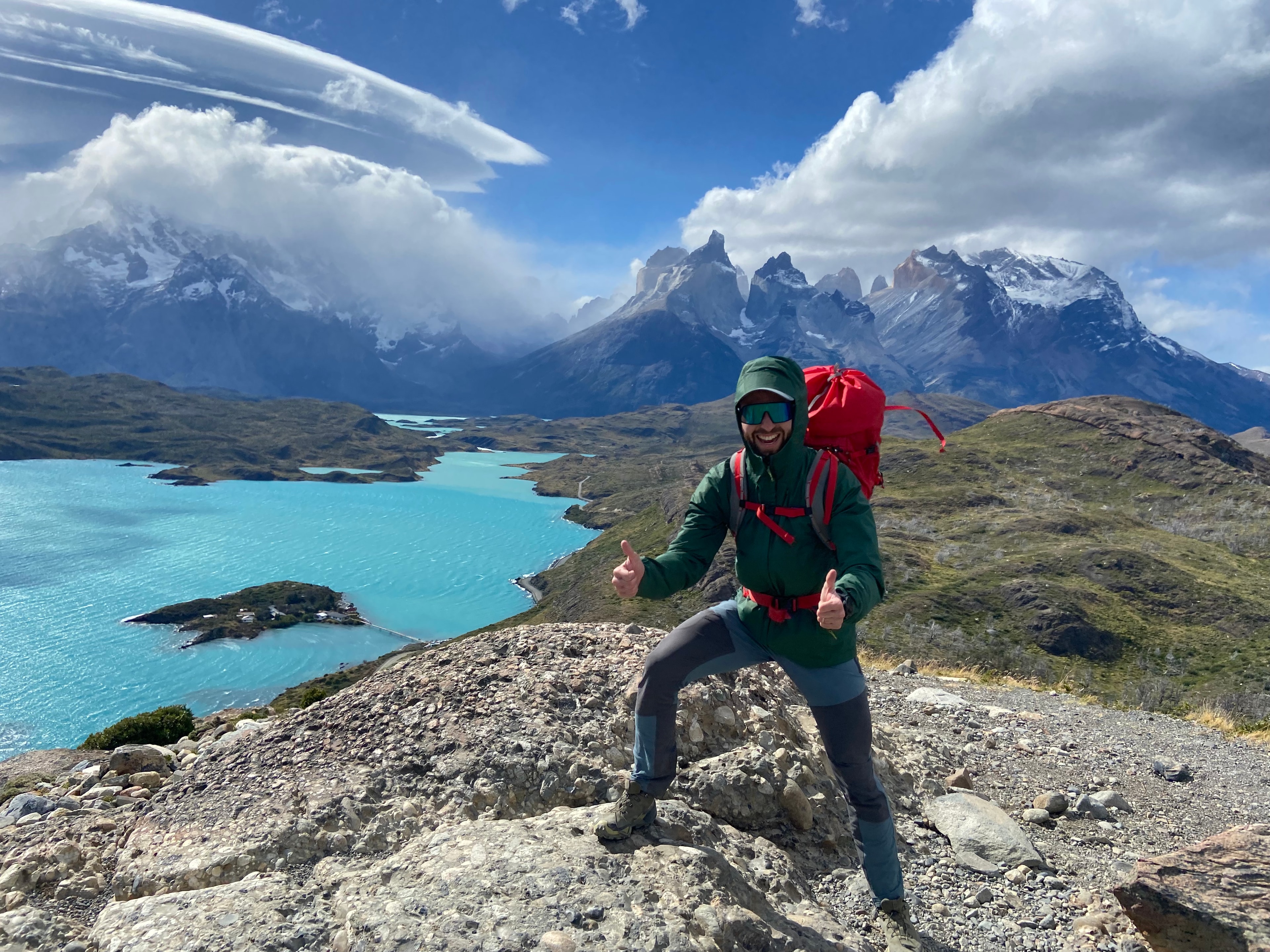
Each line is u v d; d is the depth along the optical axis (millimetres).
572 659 5852
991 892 4781
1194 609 115562
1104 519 161625
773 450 3395
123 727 8758
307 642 152500
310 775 4453
